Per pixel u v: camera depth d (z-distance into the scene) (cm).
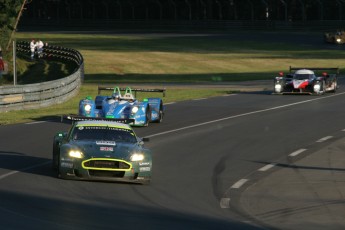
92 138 4825
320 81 12412
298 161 5856
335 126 8144
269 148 6538
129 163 4566
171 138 7012
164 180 4941
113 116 7388
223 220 3756
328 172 5378
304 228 3647
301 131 7706
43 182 4538
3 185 4394
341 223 3788
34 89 9838
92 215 3628
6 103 9219
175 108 10038
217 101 11256
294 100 11425
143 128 7712
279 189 4750
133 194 4350
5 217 3441
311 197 4500
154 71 19025
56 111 9531
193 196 4444
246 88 14312
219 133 7456
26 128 7556
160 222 3578
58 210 3697
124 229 3331
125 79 16750
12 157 5591
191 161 5781
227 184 4891
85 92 12850
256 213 4016
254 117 8981
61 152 4631
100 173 4566
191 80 16688
